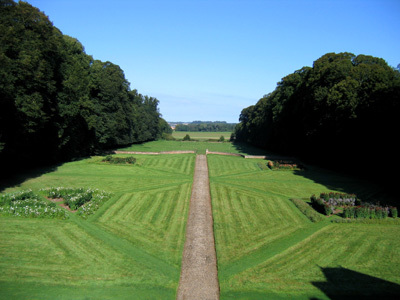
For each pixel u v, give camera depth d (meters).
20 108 26.30
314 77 46.66
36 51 27.73
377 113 34.28
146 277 14.29
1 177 31.09
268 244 18.14
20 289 12.88
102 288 13.32
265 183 34.88
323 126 43.16
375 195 29.41
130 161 44.84
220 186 32.56
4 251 16.02
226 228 20.62
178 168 43.69
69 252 16.31
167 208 24.59
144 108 93.44
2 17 26.28
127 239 18.34
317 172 42.56
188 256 16.72
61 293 12.81
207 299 12.94
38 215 20.81
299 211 24.59
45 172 36.03
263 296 13.11
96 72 51.28
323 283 14.02
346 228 20.75
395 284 14.00
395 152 32.94
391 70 38.12
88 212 22.16
